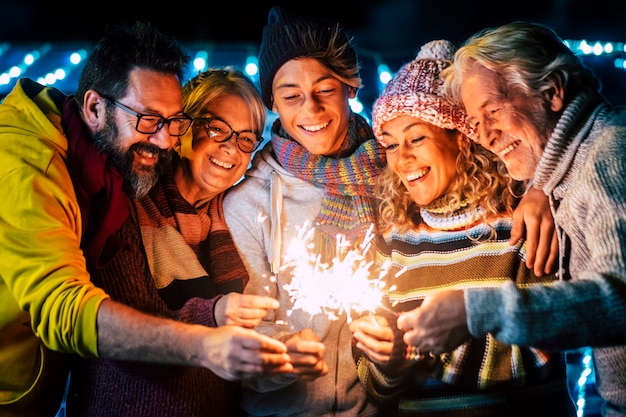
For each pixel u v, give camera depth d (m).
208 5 5.99
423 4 5.95
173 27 6.04
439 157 2.27
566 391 2.31
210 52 5.78
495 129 2.09
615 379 2.05
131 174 2.24
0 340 2.20
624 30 5.73
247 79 2.54
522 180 2.19
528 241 2.20
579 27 5.79
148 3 5.99
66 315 1.95
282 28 2.43
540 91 2.03
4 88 4.97
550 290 1.79
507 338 1.79
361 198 2.47
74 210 2.14
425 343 1.89
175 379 2.22
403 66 2.35
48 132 2.18
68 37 6.01
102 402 2.22
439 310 1.87
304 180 2.53
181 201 2.44
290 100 2.45
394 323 2.21
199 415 2.26
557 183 2.05
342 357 2.38
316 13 6.03
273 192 2.52
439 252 2.33
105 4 5.97
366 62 5.47
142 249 2.28
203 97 2.45
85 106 2.23
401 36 6.05
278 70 2.44
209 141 2.44
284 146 2.52
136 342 1.95
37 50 5.73
